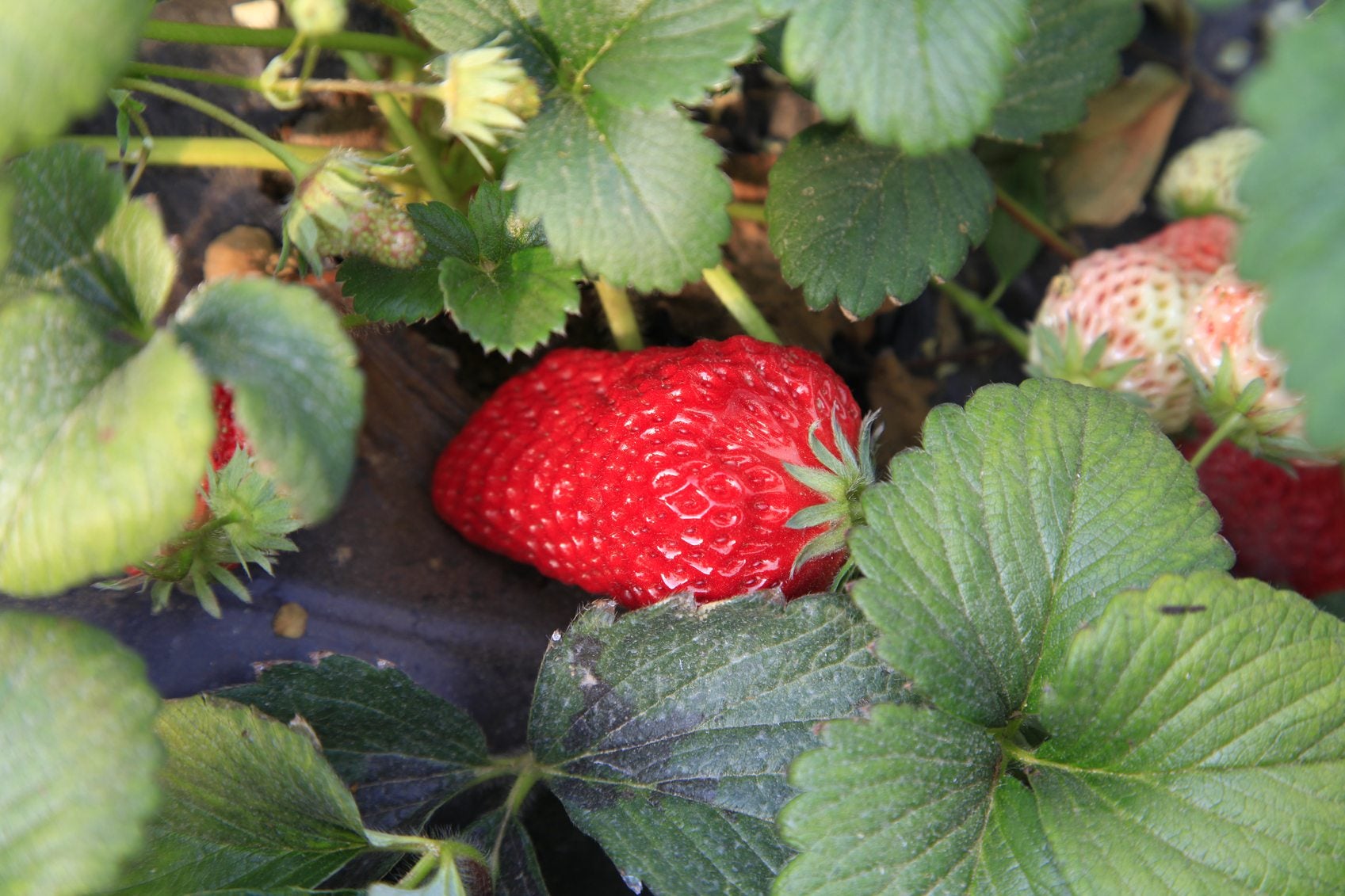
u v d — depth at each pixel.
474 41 0.24
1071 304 0.31
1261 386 0.28
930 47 0.22
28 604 0.26
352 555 0.28
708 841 0.24
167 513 0.20
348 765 0.26
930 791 0.23
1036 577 0.24
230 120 0.24
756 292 0.32
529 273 0.25
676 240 0.24
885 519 0.23
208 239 0.28
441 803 0.26
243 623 0.27
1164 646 0.23
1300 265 0.20
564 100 0.24
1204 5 0.20
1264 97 0.20
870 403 0.33
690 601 0.25
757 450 0.25
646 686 0.25
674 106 0.24
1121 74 0.35
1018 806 0.23
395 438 0.29
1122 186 0.35
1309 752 0.23
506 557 0.29
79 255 0.22
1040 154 0.35
